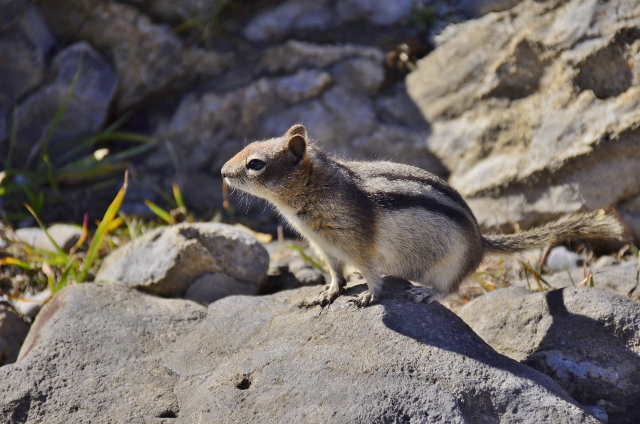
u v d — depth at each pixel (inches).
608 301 319.6
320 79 560.1
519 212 460.4
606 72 441.1
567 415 266.2
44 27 583.8
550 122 458.6
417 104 537.6
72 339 329.4
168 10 601.0
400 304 322.7
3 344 376.5
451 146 507.5
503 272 433.4
